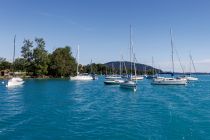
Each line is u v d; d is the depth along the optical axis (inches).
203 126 1098.7
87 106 1737.2
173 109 1579.7
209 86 3900.1
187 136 952.9
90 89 3272.6
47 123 1179.3
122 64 5521.7
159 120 1229.7
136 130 1033.5
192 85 4158.5
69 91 2970.0
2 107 1688.0
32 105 1785.2
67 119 1272.1
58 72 6200.8
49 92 2824.8
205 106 1716.3
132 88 3058.6
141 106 1734.7
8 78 5536.4
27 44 5984.3
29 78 5880.9
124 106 1738.4
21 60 5999.0
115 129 1052.5
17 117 1332.4
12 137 948.0
